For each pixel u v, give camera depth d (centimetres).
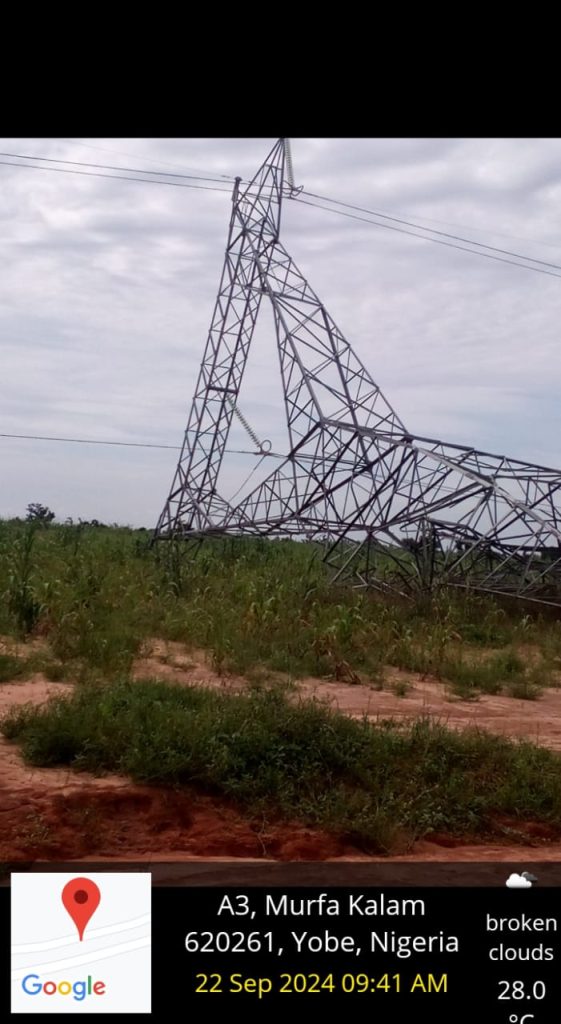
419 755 954
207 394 3325
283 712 972
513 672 1655
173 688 1052
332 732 936
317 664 1491
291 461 2780
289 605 1878
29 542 2158
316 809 823
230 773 847
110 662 1299
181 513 3247
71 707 938
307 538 2808
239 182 3269
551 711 1391
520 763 952
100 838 744
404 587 2578
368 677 1498
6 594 1633
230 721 923
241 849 766
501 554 2675
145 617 1692
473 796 892
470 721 1247
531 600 2402
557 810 898
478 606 2400
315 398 2709
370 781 885
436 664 1605
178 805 802
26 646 1410
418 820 838
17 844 710
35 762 848
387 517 2617
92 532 4031
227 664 1420
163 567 2452
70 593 1697
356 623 1716
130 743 862
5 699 1086
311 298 2952
